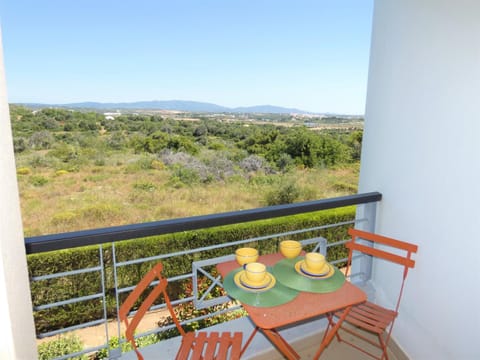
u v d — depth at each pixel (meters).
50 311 4.23
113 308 4.51
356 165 11.02
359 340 2.09
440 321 1.76
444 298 1.73
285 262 1.59
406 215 2.02
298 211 2.03
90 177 9.77
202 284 4.04
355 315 1.75
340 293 1.36
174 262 4.82
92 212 9.45
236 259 1.61
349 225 5.90
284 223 5.42
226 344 1.48
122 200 9.93
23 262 1.23
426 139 1.83
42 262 4.12
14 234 1.15
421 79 1.86
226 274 1.53
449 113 1.67
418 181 1.90
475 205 1.52
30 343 1.29
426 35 1.81
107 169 9.95
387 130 2.18
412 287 1.98
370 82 2.38
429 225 1.83
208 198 10.68
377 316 1.74
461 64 1.59
